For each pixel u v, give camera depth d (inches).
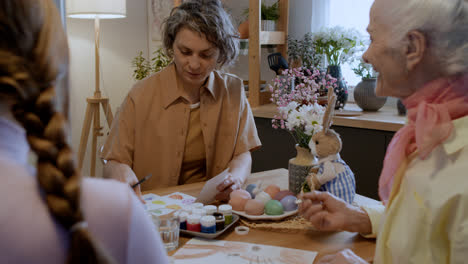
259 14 109.8
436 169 32.1
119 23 151.8
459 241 29.9
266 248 39.9
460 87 32.1
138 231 15.2
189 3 55.9
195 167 65.9
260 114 107.1
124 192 15.6
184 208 45.8
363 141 88.8
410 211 33.4
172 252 39.3
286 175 64.6
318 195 42.4
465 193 29.6
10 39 13.1
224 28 56.4
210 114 62.8
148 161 63.2
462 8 31.1
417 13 31.9
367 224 41.7
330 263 35.9
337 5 116.6
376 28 34.8
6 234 12.3
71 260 12.6
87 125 127.0
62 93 15.0
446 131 31.5
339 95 99.0
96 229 14.1
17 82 12.9
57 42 14.3
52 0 15.1
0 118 13.8
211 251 39.1
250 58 113.3
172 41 59.5
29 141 13.4
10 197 12.8
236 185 53.6
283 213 46.7
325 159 46.6
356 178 91.2
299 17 127.0
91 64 147.4
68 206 12.8
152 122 62.0
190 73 56.8
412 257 33.2
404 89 34.9
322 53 106.1
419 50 32.3
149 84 62.2
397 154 35.7
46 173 13.0
